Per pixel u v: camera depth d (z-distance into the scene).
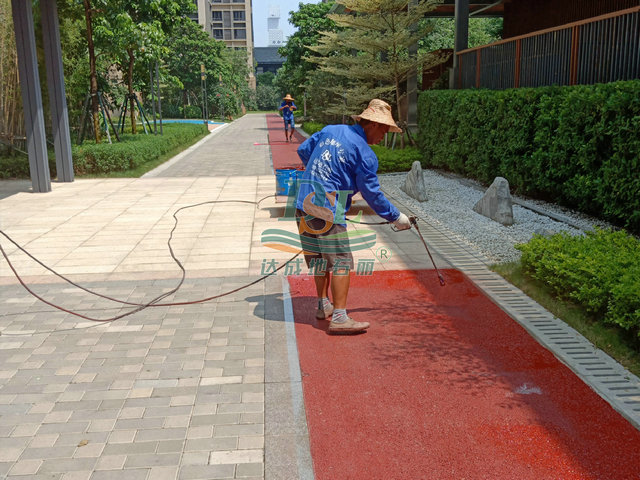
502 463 2.79
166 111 54.72
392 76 15.48
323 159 4.18
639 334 3.79
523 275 5.51
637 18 7.27
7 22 10.98
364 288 5.39
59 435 3.03
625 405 3.27
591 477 2.67
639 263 4.43
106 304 5.03
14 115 11.54
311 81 26.97
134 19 18.06
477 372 3.71
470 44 32.66
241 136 29.70
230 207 9.52
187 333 4.38
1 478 2.67
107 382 3.60
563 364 3.80
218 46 56.38
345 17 14.70
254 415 3.22
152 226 8.11
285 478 2.68
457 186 11.25
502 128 9.78
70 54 16.89
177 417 3.20
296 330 4.43
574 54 8.77
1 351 4.07
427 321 4.59
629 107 6.48
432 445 2.94
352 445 2.94
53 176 13.20
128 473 2.71
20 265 6.25
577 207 8.61
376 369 3.77
